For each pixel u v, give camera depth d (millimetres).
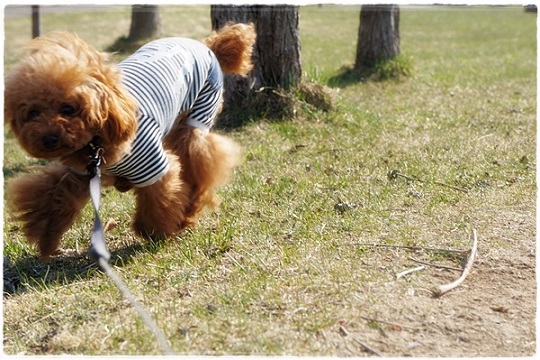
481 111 3049
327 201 2152
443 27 8188
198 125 2098
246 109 2916
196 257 1885
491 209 2078
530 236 1938
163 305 1702
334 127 2838
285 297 1697
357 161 2459
